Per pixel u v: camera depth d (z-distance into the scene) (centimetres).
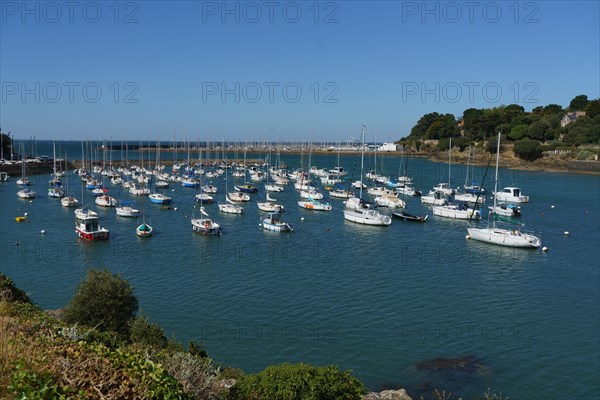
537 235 6894
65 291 4422
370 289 4488
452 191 10638
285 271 5044
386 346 3341
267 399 1588
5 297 2098
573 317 3891
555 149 17612
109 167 16088
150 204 9438
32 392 937
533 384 2903
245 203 9800
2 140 17162
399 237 6850
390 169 17800
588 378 2970
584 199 10506
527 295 4400
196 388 1380
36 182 13062
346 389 1652
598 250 6112
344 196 10781
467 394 2786
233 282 4656
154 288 4475
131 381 1077
